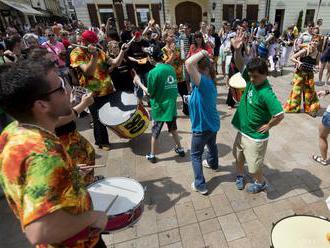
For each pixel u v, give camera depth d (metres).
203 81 2.58
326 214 2.67
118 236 2.57
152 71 3.26
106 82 3.83
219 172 3.44
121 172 3.62
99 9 16.41
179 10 17.75
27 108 0.98
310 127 4.62
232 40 3.16
